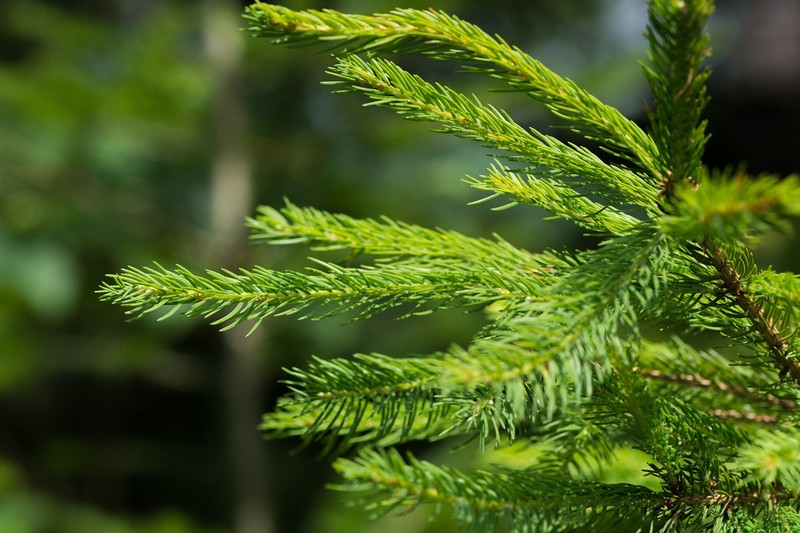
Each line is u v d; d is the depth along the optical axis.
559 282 0.82
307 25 0.80
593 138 0.88
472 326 4.86
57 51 4.79
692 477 0.86
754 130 6.33
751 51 6.21
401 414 1.06
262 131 5.04
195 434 7.06
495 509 0.77
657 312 0.95
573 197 1.00
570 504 0.81
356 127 4.98
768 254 4.20
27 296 4.71
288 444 6.25
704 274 0.91
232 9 4.65
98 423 7.05
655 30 0.73
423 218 5.04
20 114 4.66
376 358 0.90
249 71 4.82
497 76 0.85
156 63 4.44
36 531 4.99
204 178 5.33
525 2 4.93
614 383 0.90
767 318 0.93
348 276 0.92
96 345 5.14
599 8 5.09
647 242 0.82
